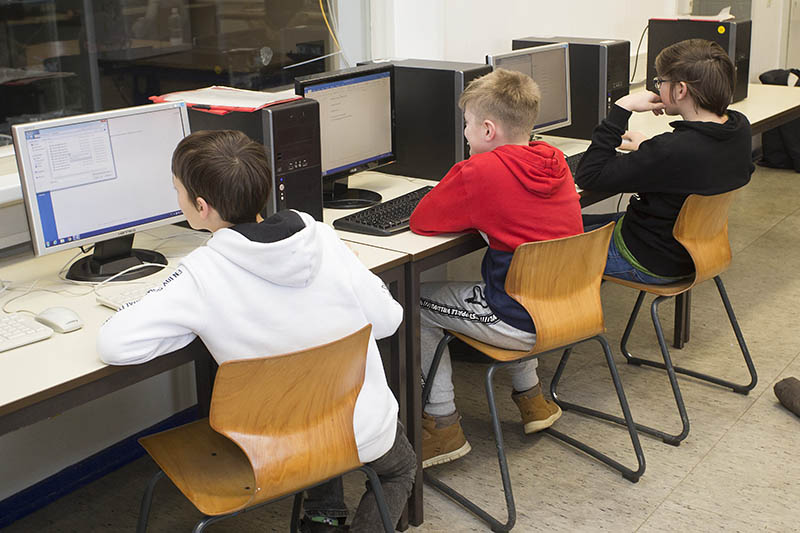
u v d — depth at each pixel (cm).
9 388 151
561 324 228
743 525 230
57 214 197
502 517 237
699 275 268
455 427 250
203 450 182
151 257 216
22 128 188
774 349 333
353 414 173
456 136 280
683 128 262
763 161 601
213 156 162
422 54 340
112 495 253
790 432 277
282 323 164
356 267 177
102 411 259
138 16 276
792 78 572
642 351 336
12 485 239
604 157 271
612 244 280
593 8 437
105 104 275
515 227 225
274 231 161
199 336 164
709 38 395
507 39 372
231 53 304
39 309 188
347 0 337
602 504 241
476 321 232
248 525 236
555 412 272
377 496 181
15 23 249
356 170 270
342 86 259
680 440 269
